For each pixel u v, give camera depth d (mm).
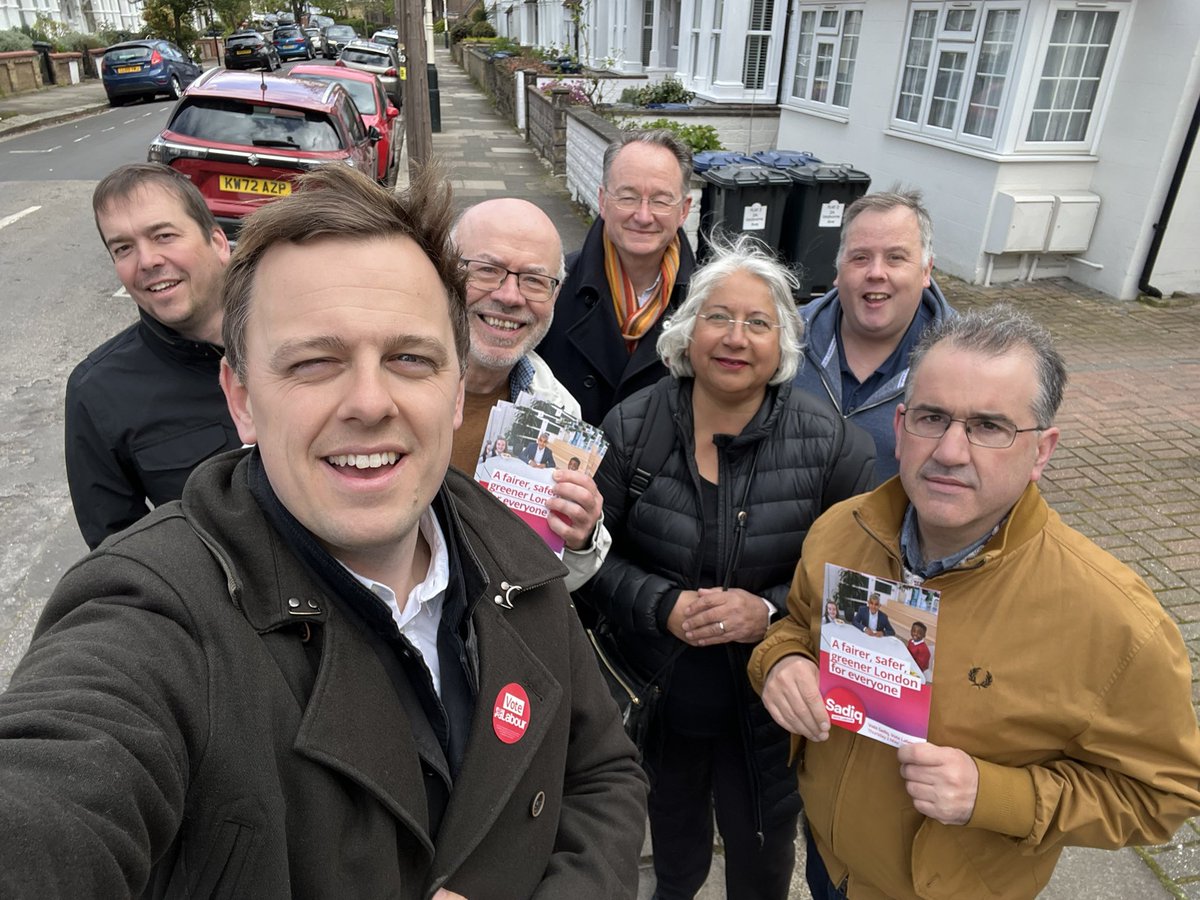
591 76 14680
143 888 691
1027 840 1283
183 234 1956
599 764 1270
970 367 1271
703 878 2215
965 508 1293
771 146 11797
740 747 1980
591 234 2693
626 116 11133
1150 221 7180
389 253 870
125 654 748
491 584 1090
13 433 4625
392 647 941
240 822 769
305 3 44844
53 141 15062
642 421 1916
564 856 1146
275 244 855
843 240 2637
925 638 1343
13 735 672
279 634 853
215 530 875
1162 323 6980
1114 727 1258
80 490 2049
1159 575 3783
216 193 6453
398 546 978
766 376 1806
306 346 837
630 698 1925
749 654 1854
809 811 1636
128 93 21266
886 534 1465
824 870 1815
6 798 606
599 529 1789
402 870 902
